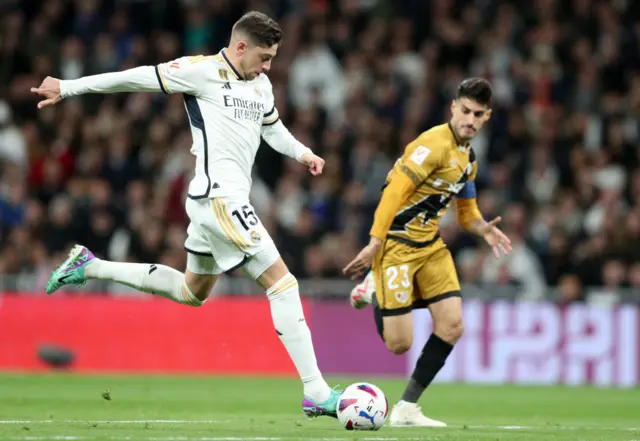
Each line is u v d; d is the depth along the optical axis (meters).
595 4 69.06
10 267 51.53
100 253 53.03
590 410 35.06
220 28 67.56
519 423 28.45
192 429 22.31
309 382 23.03
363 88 61.94
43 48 66.12
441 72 65.56
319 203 55.81
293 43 65.69
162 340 50.25
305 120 59.53
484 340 49.28
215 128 23.25
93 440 19.02
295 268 52.09
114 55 64.12
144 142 60.97
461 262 52.38
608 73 66.25
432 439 21.08
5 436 19.62
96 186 55.66
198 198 23.17
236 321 50.34
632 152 61.81
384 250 27.08
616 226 53.22
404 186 26.05
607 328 49.38
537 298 49.78
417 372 26.89
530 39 66.81
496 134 60.41
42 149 61.00
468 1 69.50
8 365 50.12
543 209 55.47
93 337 50.22
